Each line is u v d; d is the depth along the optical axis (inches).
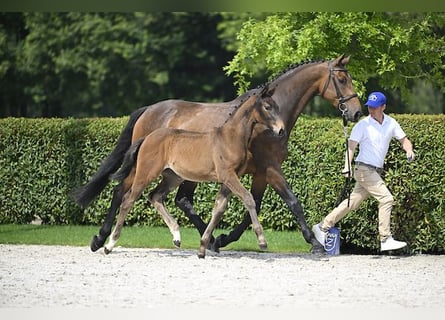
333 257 538.0
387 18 732.7
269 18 733.9
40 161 734.5
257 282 440.1
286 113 532.7
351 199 540.7
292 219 684.1
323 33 692.1
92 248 555.5
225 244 553.9
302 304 382.9
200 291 413.4
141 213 718.5
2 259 524.7
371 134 526.3
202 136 518.3
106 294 405.4
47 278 451.5
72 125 727.7
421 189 556.4
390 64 705.6
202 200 697.6
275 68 735.7
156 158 525.0
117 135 716.0
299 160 668.1
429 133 558.3
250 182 676.7
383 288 426.0
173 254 551.5
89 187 558.6
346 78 531.2
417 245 561.6
